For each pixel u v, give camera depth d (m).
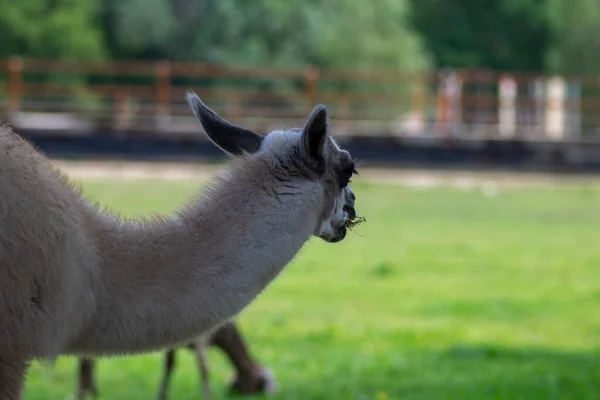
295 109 92.06
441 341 34.34
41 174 12.27
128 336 12.41
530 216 68.06
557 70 139.12
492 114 97.25
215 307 12.52
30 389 26.81
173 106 89.75
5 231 11.79
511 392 26.88
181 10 116.06
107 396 26.16
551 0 144.38
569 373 29.62
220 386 27.64
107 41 113.69
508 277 47.59
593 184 82.81
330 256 52.59
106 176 75.25
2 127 12.45
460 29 154.62
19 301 11.80
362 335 34.84
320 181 13.27
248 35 116.06
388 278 46.91
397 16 125.44
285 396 26.39
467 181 82.00
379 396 26.11
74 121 88.25
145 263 12.48
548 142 84.88
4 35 104.94
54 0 108.62
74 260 12.16
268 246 12.77
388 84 110.75
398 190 77.25
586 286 45.50
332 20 119.62
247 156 13.30
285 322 36.81
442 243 57.22
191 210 12.97
